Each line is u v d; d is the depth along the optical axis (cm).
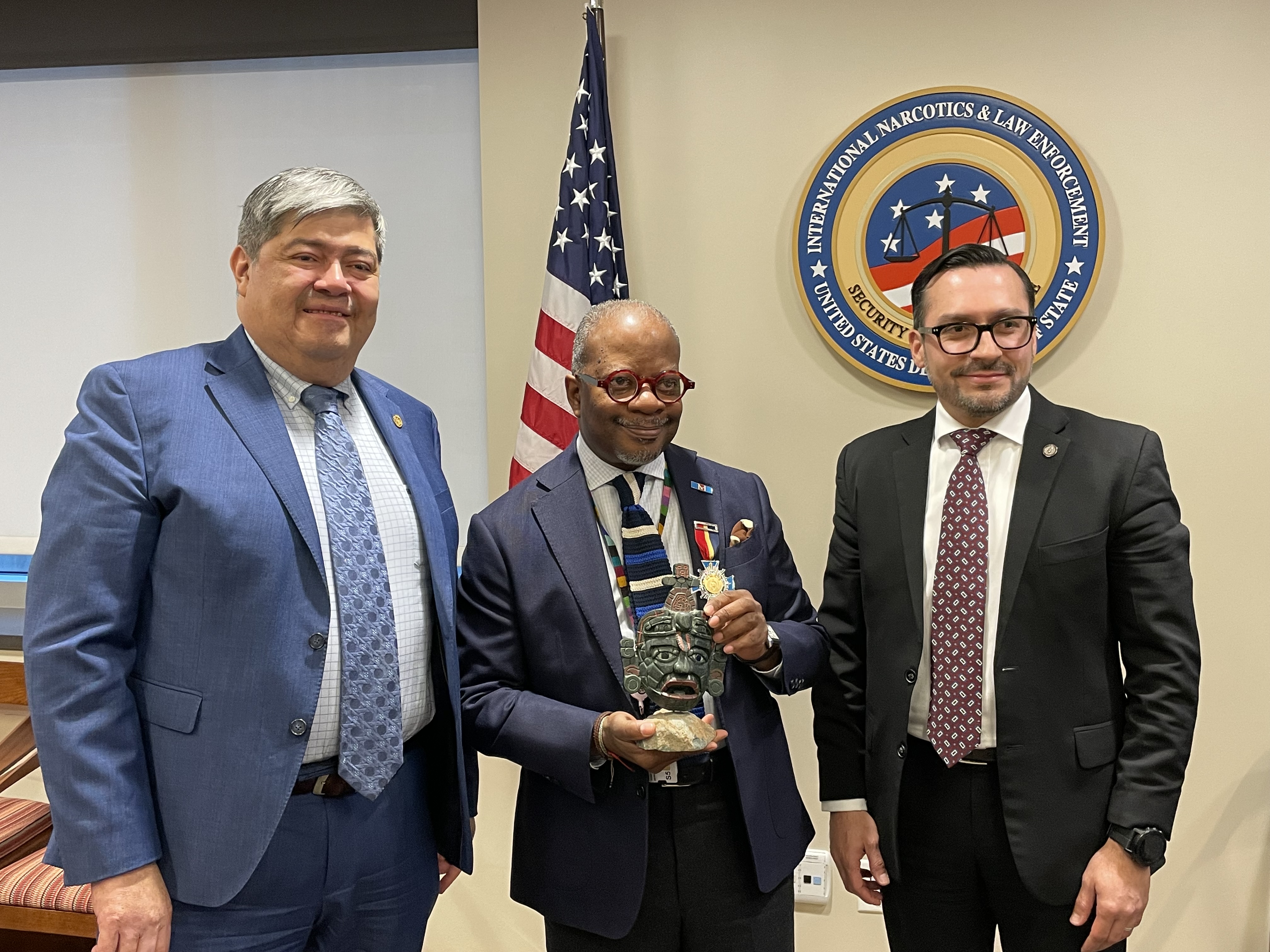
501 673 146
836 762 159
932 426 155
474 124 245
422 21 238
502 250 230
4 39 253
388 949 137
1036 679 138
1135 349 210
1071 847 137
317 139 251
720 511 151
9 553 265
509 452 233
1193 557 210
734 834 142
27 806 209
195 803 121
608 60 224
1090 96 208
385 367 254
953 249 212
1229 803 212
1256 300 205
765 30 218
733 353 224
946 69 213
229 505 122
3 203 263
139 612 125
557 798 142
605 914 136
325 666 126
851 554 160
